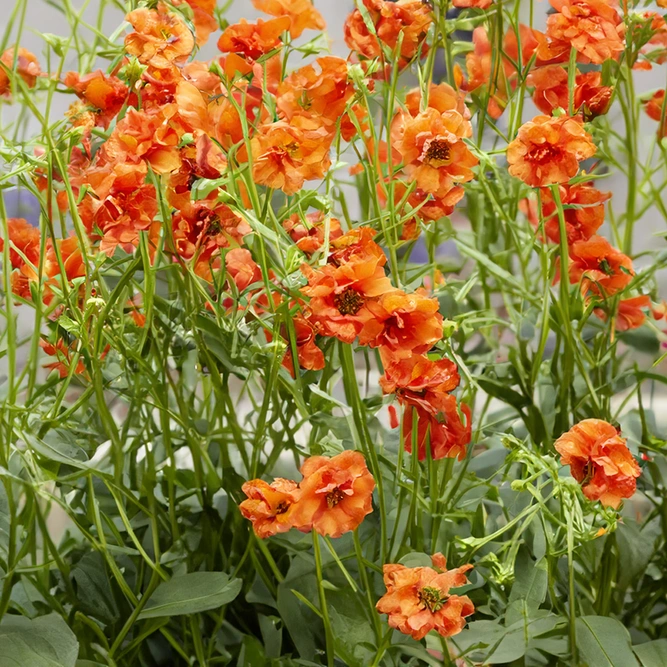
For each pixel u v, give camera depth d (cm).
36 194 118
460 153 119
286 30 121
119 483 121
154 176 116
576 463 119
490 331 136
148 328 120
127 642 124
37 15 137
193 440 123
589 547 125
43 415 120
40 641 117
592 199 128
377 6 125
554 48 125
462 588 123
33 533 119
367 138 125
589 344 133
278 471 127
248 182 117
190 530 125
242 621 126
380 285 114
